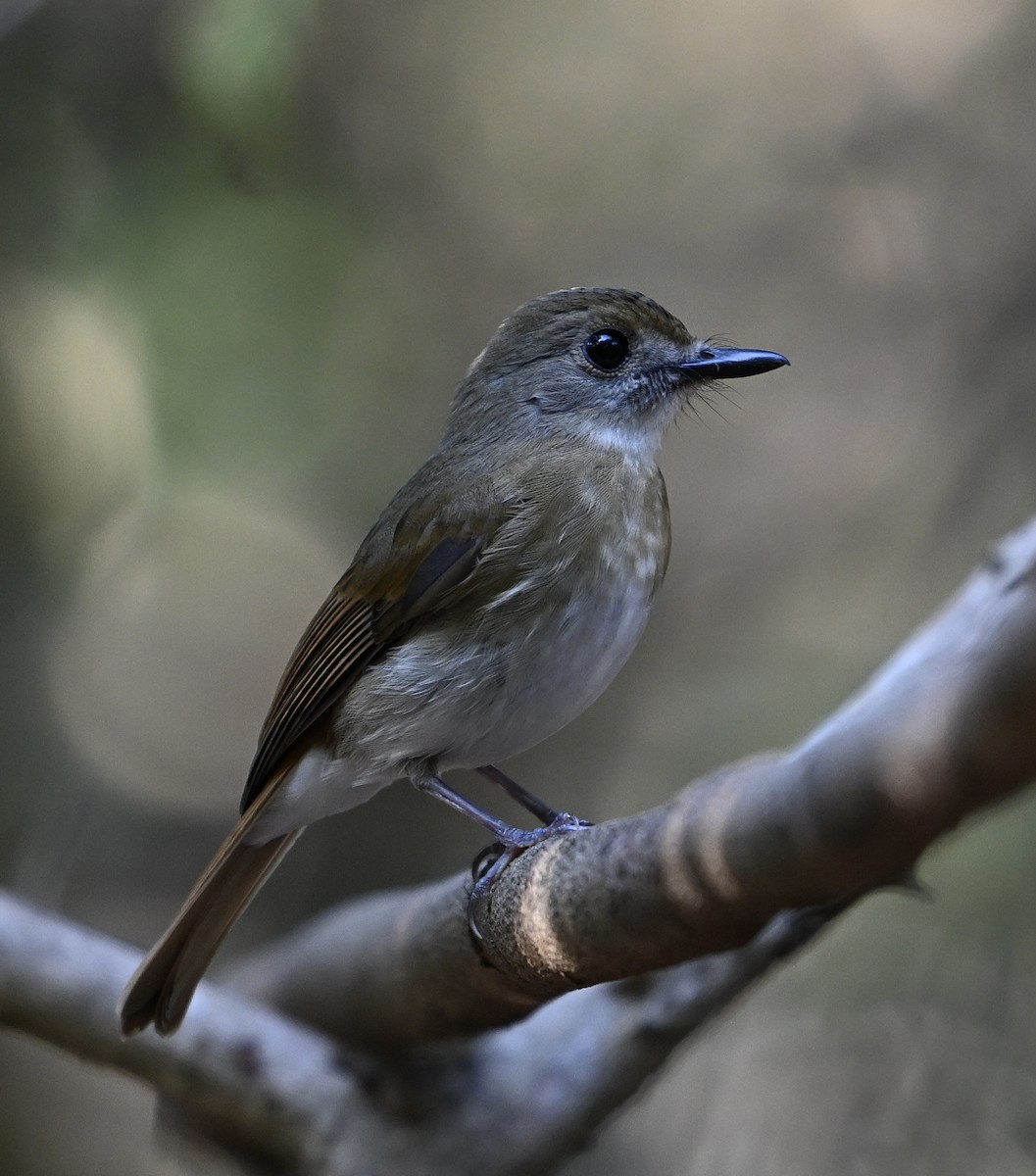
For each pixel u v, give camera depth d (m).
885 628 11.34
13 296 11.24
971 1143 9.00
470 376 8.16
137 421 11.54
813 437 13.29
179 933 6.90
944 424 11.95
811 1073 9.48
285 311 11.56
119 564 12.26
